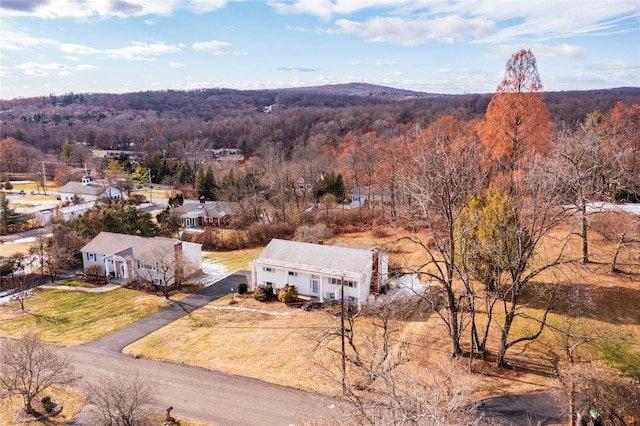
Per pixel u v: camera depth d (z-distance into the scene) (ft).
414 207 145.28
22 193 297.12
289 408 72.59
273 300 120.37
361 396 68.85
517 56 118.73
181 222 215.31
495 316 95.55
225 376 82.64
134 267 138.10
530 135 118.83
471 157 94.22
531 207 87.76
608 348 79.30
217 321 107.55
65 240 152.87
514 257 81.71
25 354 73.77
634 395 58.34
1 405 75.72
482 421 63.82
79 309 118.11
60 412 73.20
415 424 41.16
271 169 233.96
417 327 96.02
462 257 80.33
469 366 77.61
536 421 64.39
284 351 90.94
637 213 128.06
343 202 233.14
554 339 84.53
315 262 120.26
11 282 135.85
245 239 185.16
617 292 96.58
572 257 112.16
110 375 75.61
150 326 105.91
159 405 73.87
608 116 215.72
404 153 166.71
